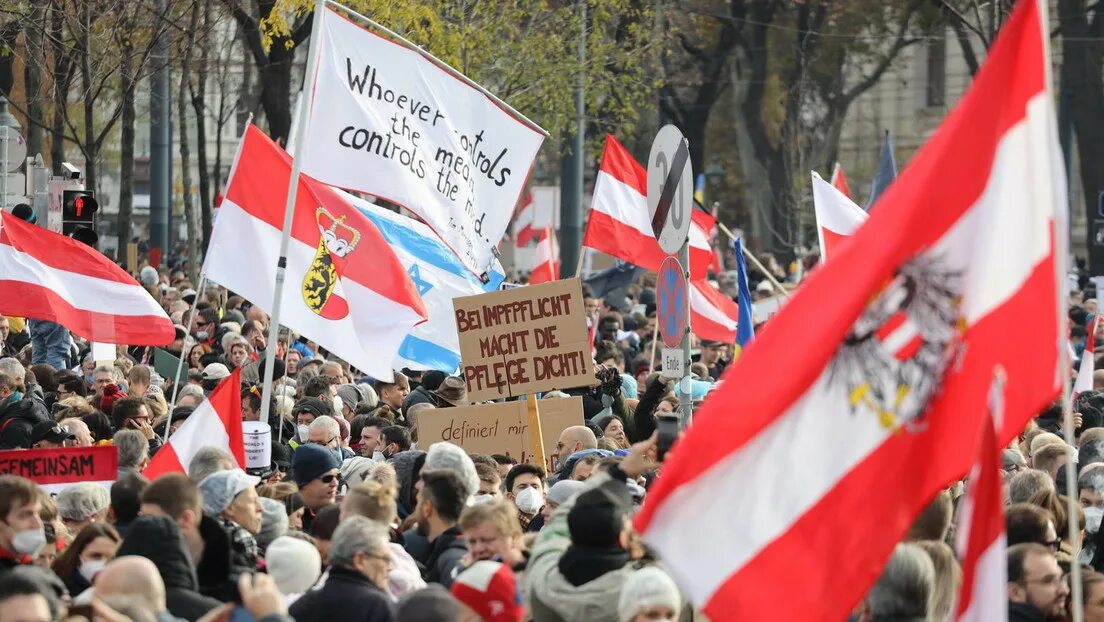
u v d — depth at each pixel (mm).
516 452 25094
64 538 16312
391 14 57250
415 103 25953
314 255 26109
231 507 16094
